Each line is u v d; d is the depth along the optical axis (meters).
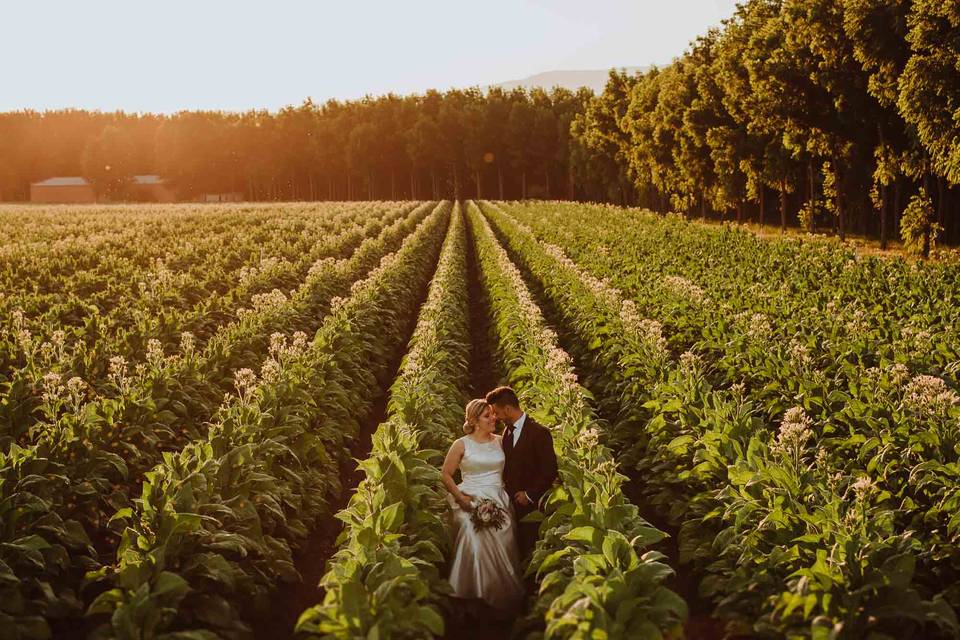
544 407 9.69
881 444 7.92
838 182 42.22
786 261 25.45
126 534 6.18
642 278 22.64
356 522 6.77
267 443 8.34
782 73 40.12
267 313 16.84
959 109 26.02
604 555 5.49
